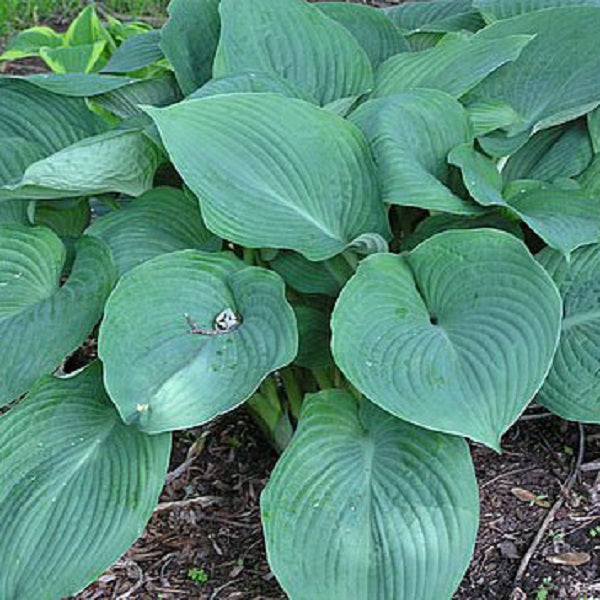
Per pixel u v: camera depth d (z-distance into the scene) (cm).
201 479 183
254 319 147
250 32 175
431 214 171
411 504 140
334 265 161
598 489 173
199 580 164
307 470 144
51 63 234
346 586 138
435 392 135
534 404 190
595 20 182
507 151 172
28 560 140
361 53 178
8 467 147
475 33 188
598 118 179
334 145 154
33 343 148
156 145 161
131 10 352
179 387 139
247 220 150
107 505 143
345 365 136
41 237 159
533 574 160
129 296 145
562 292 160
